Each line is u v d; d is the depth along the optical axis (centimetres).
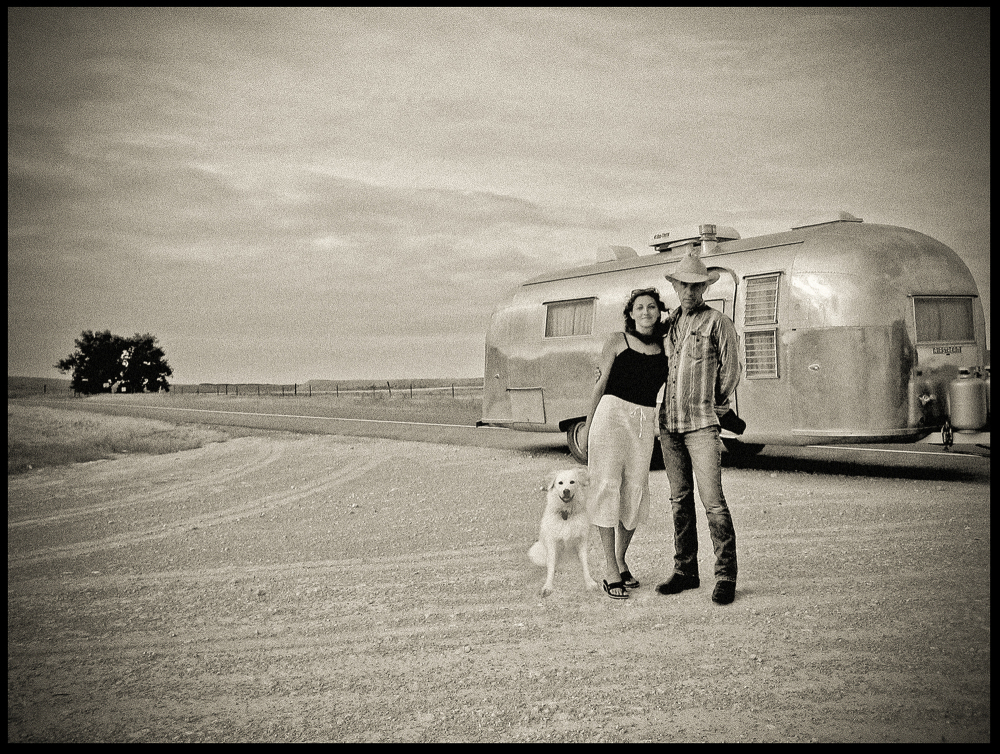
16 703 442
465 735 382
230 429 2211
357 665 479
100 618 593
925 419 993
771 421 1067
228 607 609
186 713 423
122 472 1456
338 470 1379
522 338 1436
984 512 823
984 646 459
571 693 424
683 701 407
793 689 414
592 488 593
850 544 709
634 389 596
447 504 1010
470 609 575
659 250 1287
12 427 2239
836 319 1005
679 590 594
